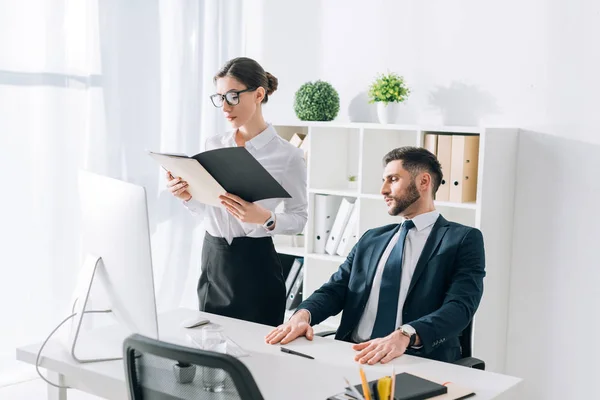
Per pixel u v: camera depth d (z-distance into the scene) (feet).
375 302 8.96
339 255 13.82
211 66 15.83
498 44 12.80
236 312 10.01
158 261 15.48
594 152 12.05
